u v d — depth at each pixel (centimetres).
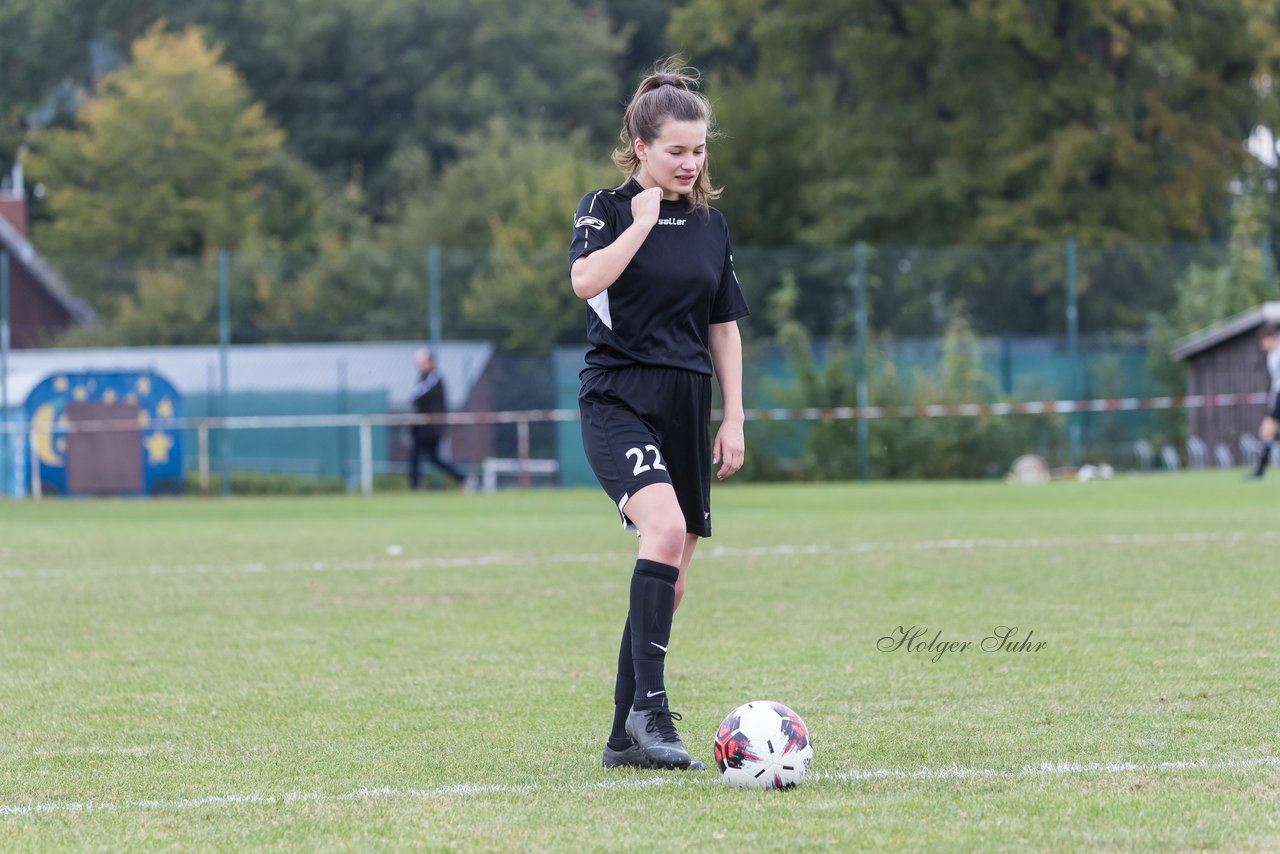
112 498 7619
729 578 3300
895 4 13238
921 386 8419
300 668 2241
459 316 9231
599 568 3612
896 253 8969
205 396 8644
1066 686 1975
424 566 3691
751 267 9006
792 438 8350
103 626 2697
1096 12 11962
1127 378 8888
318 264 9306
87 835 1319
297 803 1424
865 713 1827
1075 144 11938
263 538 4656
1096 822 1298
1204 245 9425
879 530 4550
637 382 1609
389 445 8869
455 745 1698
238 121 15450
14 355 8675
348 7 18150
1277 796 1381
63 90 18375
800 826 1303
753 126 13162
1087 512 5191
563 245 12900
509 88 18262
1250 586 2970
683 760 1552
